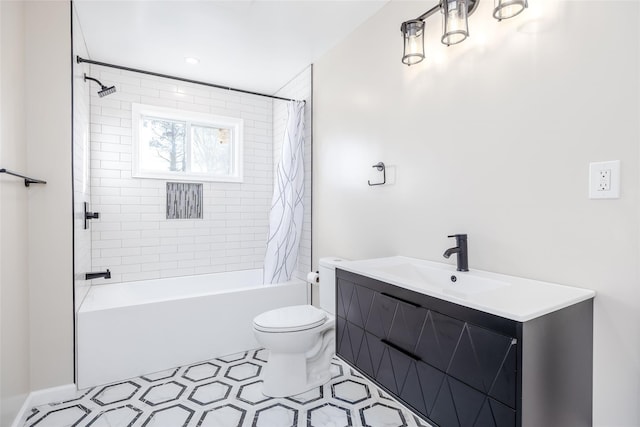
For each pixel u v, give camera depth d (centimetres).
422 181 186
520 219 139
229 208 350
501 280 136
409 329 129
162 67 295
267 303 272
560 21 124
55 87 194
